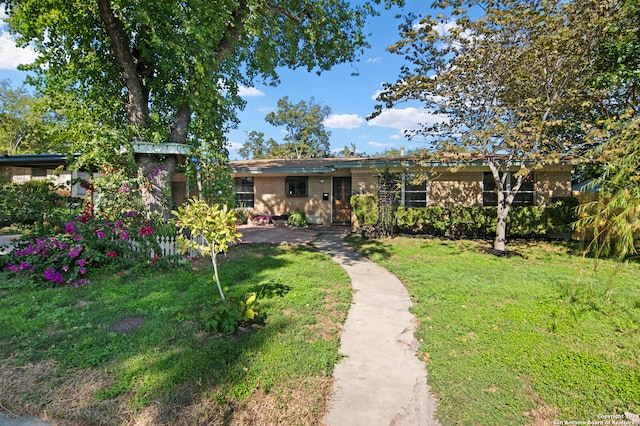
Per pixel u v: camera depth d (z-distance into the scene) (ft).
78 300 15.49
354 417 8.23
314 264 23.24
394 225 38.01
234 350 10.73
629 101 27.99
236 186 52.54
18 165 51.78
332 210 49.73
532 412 8.33
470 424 7.99
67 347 10.85
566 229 32.50
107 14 22.99
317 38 35.47
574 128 27.99
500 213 28.60
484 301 15.83
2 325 12.47
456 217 35.35
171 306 14.52
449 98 27.27
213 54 25.43
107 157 25.21
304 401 8.67
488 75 25.30
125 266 20.98
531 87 25.71
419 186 40.57
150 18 22.67
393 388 9.37
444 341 11.90
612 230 12.89
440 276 20.33
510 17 22.79
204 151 26.11
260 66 37.50
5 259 20.44
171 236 22.38
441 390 9.22
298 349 11.02
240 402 8.50
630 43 24.95
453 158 27.58
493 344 11.56
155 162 27.12
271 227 46.62
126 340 11.31
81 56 27.50
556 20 22.45
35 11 24.09
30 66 26.48
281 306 14.71
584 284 18.34
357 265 24.00
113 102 27.43
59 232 22.49
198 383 9.00
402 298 16.67
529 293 16.92
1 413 8.16
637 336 12.07
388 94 28.40
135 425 7.66
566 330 12.57
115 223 21.42
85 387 8.83
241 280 18.88
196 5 22.94
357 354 11.19
